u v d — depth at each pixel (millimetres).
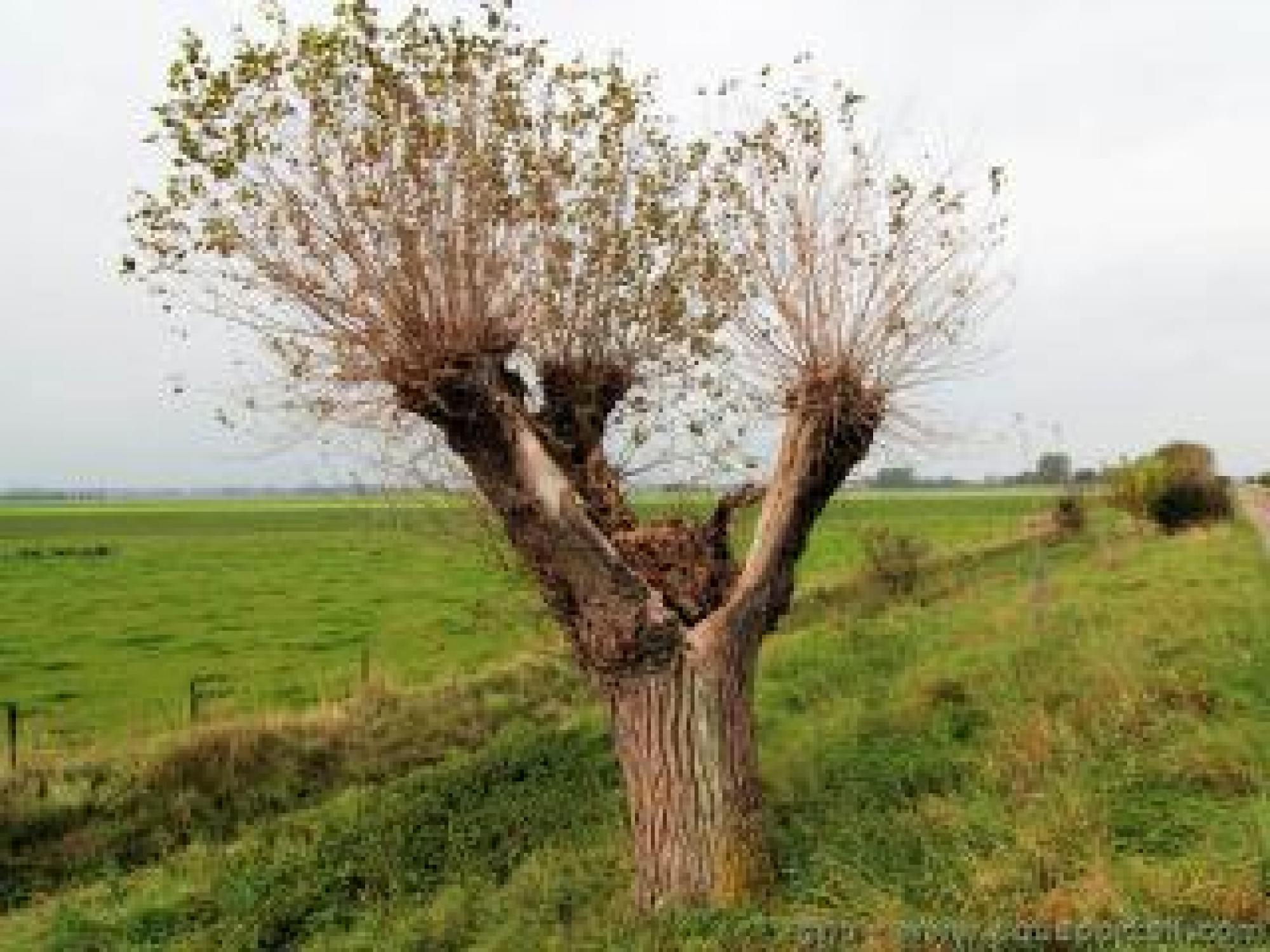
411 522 16750
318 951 16375
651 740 14922
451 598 65625
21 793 23484
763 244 15969
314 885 18984
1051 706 20234
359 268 13961
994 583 45469
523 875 17484
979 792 16297
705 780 14875
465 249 14109
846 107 15898
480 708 29781
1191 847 13555
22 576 81750
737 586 15625
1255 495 121500
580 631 15094
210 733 25875
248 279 13906
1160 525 61656
